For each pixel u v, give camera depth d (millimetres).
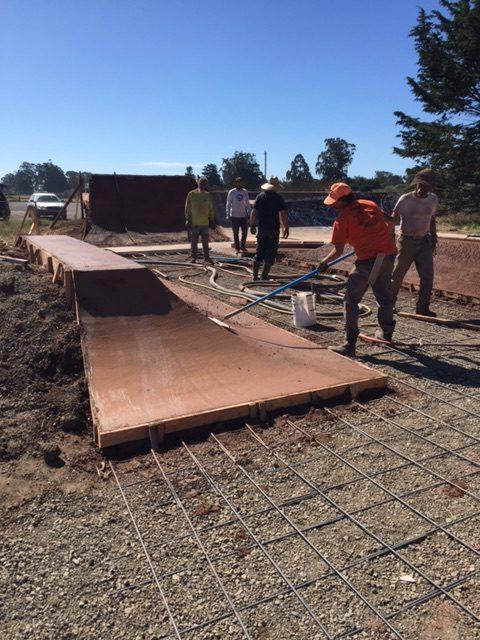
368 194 21719
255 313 7188
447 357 5395
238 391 4246
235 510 2984
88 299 4930
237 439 3744
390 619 2264
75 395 4211
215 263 11094
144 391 4168
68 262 5473
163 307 5105
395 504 3035
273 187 8664
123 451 3578
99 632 2207
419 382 4762
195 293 7543
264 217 8695
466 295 7637
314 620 2256
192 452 3574
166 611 2309
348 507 3012
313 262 10680
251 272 10023
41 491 3148
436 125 24531
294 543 2730
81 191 16469
